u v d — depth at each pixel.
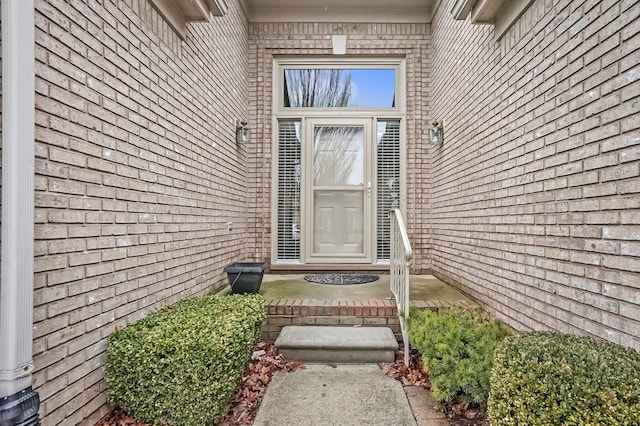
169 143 2.60
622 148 1.62
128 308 2.05
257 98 4.99
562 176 2.06
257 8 4.90
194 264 3.06
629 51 1.59
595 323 1.77
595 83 1.80
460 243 3.77
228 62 4.02
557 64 2.12
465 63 3.62
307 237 5.00
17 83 1.31
